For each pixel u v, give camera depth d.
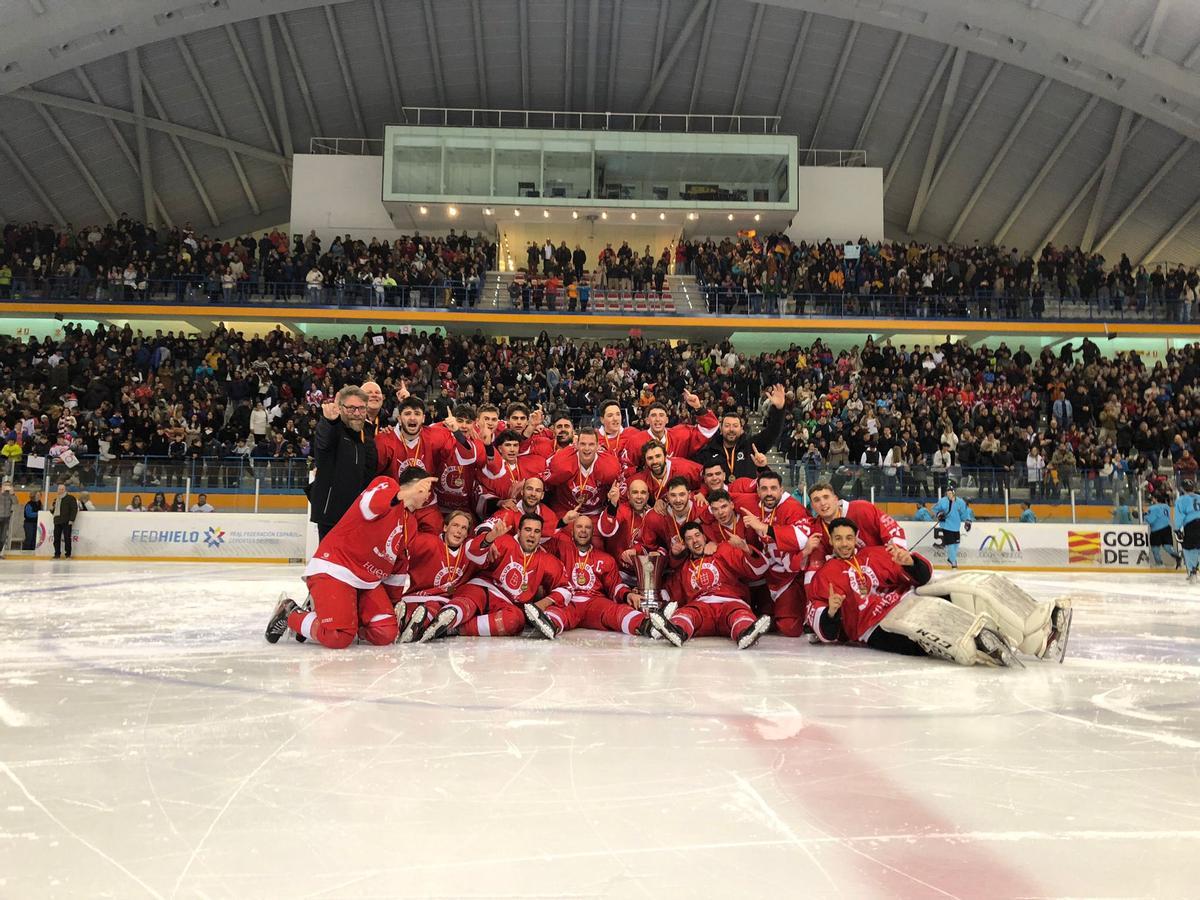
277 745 3.41
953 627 5.71
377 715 3.96
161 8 28.38
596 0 32.75
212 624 7.38
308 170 35.88
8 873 2.19
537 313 31.61
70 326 29.95
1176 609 10.10
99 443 21.50
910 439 23.56
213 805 2.70
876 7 30.19
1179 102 29.44
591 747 3.43
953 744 3.55
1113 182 35.72
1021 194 38.00
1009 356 30.59
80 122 33.84
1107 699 4.52
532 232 36.88
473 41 34.62
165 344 28.23
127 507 19.55
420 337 30.09
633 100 37.34
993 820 2.65
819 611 6.52
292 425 22.67
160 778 2.97
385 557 6.18
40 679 4.82
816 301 31.80
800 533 6.84
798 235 36.50
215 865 2.25
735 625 6.63
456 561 6.98
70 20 27.55
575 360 29.05
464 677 4.98
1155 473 20.22
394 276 31.66
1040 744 3.56
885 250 34.69
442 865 2.26
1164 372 29.33
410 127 34.12
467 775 3.03
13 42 27.42
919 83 34.97
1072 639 7.18
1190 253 37.12
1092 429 26.97
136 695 4.38
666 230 36.66
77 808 2.66
